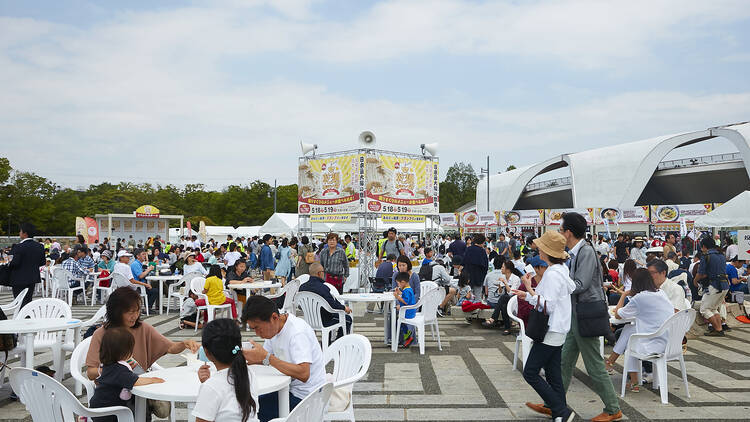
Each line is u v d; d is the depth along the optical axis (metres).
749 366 7.12
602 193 56.41
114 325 3.98
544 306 4.52
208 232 39.06
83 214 57.09
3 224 52.59
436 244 22.41
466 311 10.57
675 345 5.60
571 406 5.39
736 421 4.88
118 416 3.38
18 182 54.47
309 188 16.05
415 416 5.02
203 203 68.56
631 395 5.81
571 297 4.89
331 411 3.98
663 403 5.45
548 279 4.57
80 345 4.19
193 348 4.23
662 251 12.73
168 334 9.71
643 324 5.89
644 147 54.31
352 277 15.27
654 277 6.88
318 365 3.81
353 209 14.90
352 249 18.55
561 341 4.59
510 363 7.33
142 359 4.12
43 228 54.50
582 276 4.73
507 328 9.67
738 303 10.87
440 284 12.66
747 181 52.72
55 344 6.05
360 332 9.98
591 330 4.74
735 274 10.83
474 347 8.50
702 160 53.28
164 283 13.98
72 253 14.69
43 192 58.03
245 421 2.87
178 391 3.26
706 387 6.09
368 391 5.92
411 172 15.66
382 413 5.11
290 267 16.75
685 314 5.61
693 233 26.58
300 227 17.05
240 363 2.91
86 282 15.12
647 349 5.63
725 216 17.94
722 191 55.91
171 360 7.44
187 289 11.89
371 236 15.37
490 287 10.41
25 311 6.53
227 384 2.87
